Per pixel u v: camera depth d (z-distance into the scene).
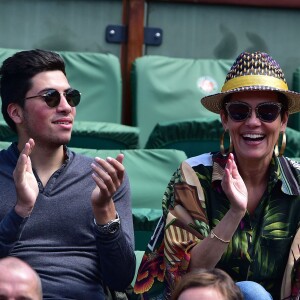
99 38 24.12
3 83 14.93
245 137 14.18
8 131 19.73
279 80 14.28
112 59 23.44
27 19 23.88
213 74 23.83
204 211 14.22
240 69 14.41
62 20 24.00
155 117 23.22
